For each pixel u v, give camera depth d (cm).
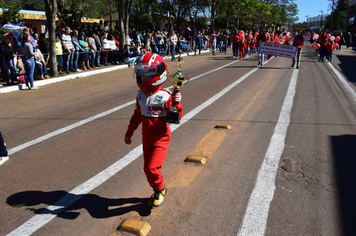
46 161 453
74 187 377
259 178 386
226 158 446
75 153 479
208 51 2830
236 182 378
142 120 320
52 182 391
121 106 762
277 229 292
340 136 529
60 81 1162
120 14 1641
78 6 1958
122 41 1675
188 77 299
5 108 771
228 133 547
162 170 414
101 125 612
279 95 843
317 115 653
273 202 335
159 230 294
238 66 1538
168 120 301
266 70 1360
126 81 1151
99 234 292
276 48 1450
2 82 1103
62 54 1251
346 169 408
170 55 2203
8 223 311
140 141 522
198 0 3161
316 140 511
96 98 864
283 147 482
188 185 373
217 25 4981
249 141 509
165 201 341
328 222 302
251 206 328
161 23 3628
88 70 1384
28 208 336
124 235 289
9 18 1512
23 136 562
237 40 1998
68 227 303
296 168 411
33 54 985
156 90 312
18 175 412
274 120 620
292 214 314
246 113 673
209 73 1295
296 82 1040
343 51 2762
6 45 1025
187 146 493
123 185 380
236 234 287
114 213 324
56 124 628
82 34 1423
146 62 298
